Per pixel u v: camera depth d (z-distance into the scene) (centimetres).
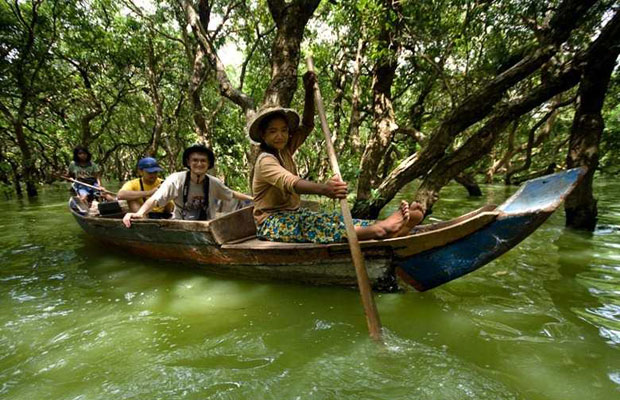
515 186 1212
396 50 586
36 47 978
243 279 303
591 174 439
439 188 473
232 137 1082
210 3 799
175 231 316
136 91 1205
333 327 214
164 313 239
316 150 1296
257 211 292
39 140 1517
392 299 251
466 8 535
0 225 591
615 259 329
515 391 153
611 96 845
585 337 193
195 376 168
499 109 444
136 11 924
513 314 222
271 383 162
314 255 260
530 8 484
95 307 251
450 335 200
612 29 378
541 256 341
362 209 549
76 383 166
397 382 161
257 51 962
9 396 157
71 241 464
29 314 240
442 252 232
